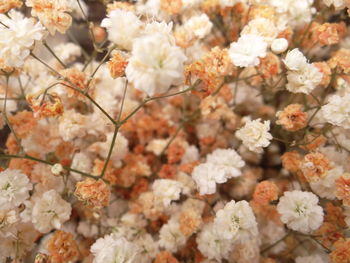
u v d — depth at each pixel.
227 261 0.07
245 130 0.07
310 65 0.06
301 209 0.06
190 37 0.07
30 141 0.07
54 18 0.06
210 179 0.07
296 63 0.06
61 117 0.07
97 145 0.07
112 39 0.05
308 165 0.06
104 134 0.07
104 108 0.07
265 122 0.07
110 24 0.06
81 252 0.07
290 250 0.07
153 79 0.05
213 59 0.06
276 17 0.07
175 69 0.05
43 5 0.06
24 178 0.06
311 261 0.07
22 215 0.06
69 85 0.06
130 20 0.05
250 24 0.07
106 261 0.06
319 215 0.06
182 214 0.07
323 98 0.07
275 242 0.07
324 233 0.07
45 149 0.07
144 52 0.05
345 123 0.06
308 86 0.06
